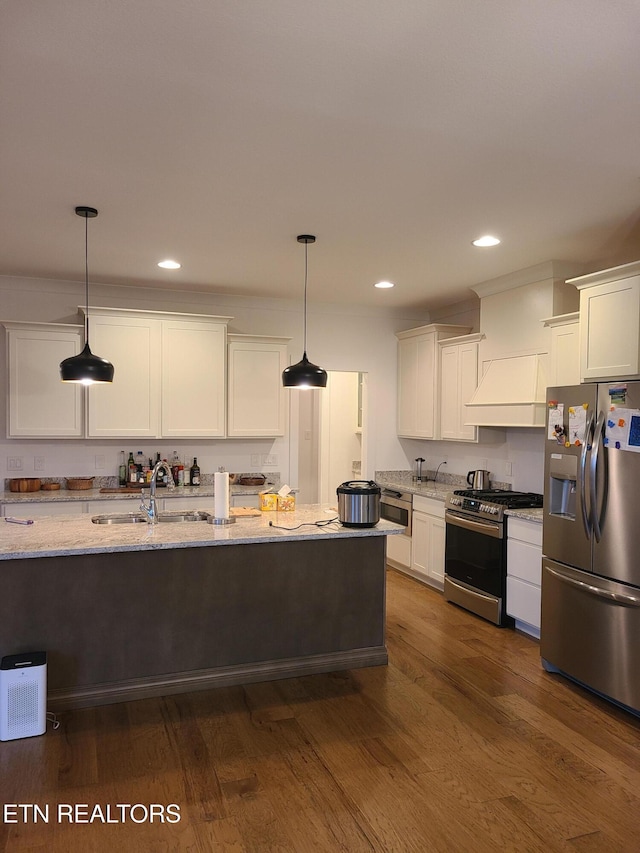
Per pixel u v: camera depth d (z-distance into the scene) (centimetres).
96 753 278
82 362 356
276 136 254
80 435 516
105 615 329
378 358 649
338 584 379
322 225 368
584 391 349
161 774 262
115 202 331
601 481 331
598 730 308
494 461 556
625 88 215
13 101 226
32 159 277
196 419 547
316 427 835
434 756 280
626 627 317
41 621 319
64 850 215
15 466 525
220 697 339
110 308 514
